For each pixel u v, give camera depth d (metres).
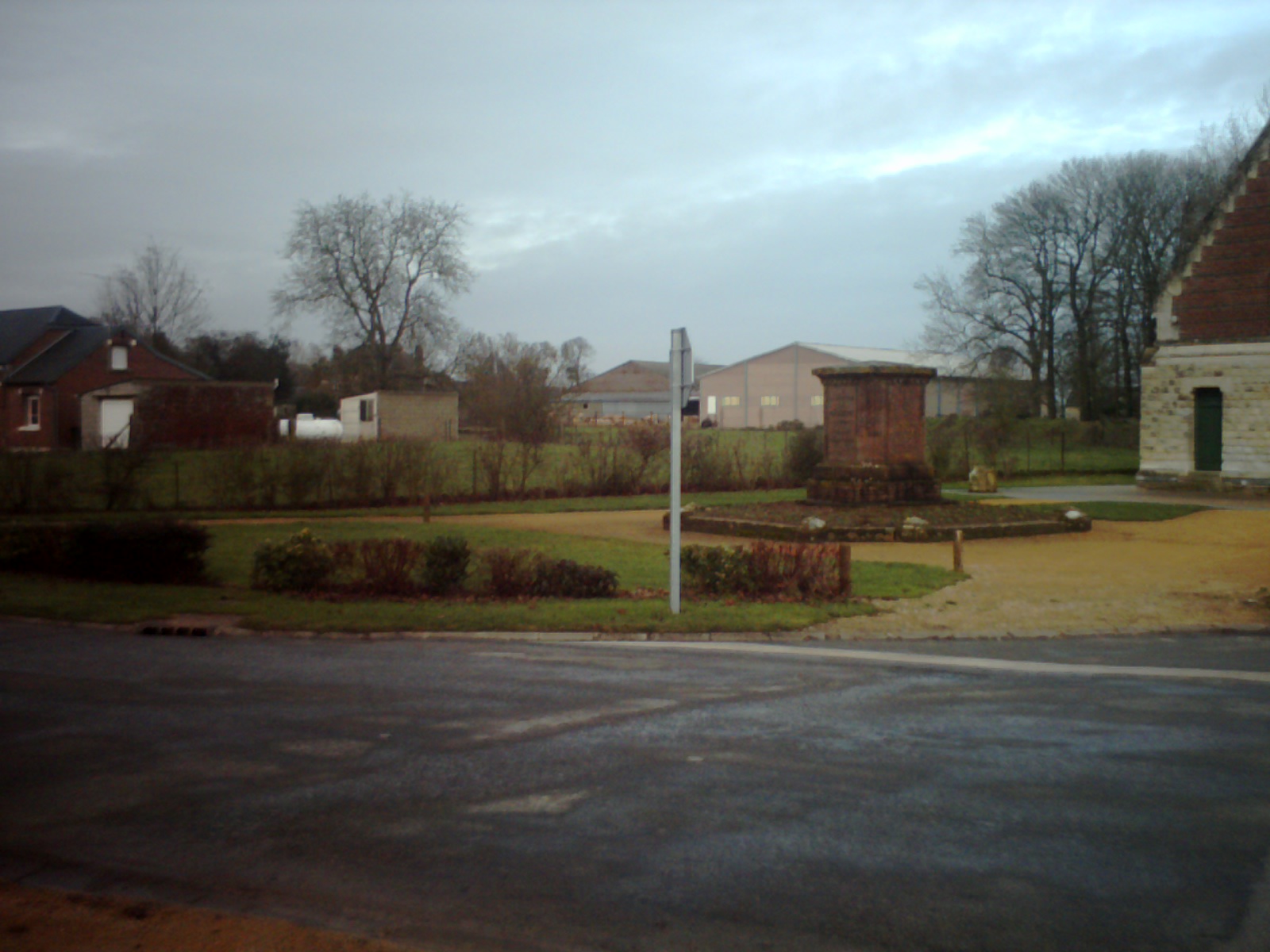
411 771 6.34
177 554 15.30
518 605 12.76
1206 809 5.63
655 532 21.27
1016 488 34.00
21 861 5.05
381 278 73.62
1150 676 9.03
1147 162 54.59
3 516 24.95
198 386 48.44
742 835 5.27
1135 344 57.50
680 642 10.82
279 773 6.34
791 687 8.61
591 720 7.55
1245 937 4.19
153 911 4.49
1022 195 56.25
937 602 12.92
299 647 10.66
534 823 5.46
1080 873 4.80
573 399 57.28
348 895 4.62
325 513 25.77
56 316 59.25
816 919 4.36
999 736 7.07
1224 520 23.12
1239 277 30.36
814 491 22.81
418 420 60.59
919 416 22.62
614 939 4.19
